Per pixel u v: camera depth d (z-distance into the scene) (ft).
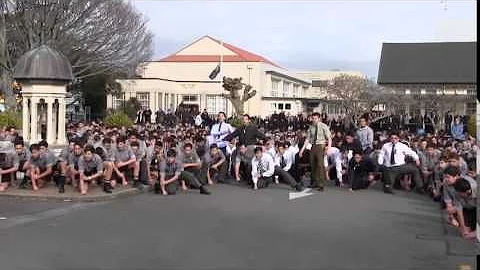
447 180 30.40
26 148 46.11
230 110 218.38
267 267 23.17
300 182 51.26
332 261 24.26
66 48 125.29
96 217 34.40
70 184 46.34
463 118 116.26
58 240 27.89
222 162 52.90
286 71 257.55
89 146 42.91
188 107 162.30
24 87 62.28
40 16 121.90
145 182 47.14
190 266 23.25
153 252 25.54
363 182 49.03
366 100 214.48
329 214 36.17
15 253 25.21
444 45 180.86
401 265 23.77
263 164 49.08
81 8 125.08
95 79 173.37
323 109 230.89
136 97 190.60
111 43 135.85
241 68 222.69
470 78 169.89
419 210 38.42
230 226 31.73
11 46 127.95
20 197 41.16
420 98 156.04
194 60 226.99
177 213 36.04
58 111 63.41
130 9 151.02
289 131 93.25
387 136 58.54
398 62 179.11
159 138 54.34
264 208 38.29
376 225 32.65
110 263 23.66
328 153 49.06
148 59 148.46
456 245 27.53
